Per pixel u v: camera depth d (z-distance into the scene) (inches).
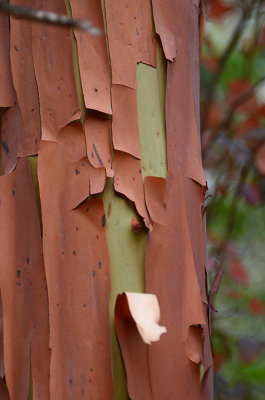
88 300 32.1
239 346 75.9
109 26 33.8
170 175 34.0
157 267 33.0
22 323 32.2
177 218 33.7
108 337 32.0
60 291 32.2
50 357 31.9
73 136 32.9
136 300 31.5
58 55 33.4
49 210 32.5
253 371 74.5
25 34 33.6
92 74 33.4
